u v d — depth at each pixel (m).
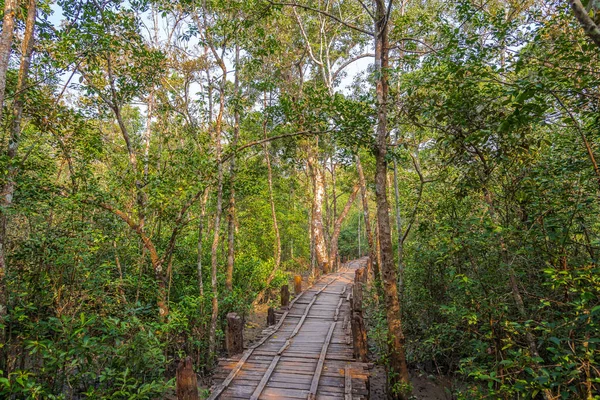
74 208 5.18
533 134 4.60
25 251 4.81
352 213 38.78
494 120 4.14
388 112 5.91
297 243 22.84
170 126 8.91
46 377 4.23
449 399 5.97
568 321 3.25
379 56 5.75
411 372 7.27
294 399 4.66
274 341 7.15
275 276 13.44
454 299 5.36
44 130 5.54
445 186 6.08
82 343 3.90
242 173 8.98
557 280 3.01
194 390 4.02
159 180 5.73
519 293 4.40
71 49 5.28
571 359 3.02
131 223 5.99
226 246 11.52
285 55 13.82
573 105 3.58
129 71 6.98
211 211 9.14
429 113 4.80
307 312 9.64
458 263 5.03
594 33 2.02
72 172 5.80
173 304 6.87
